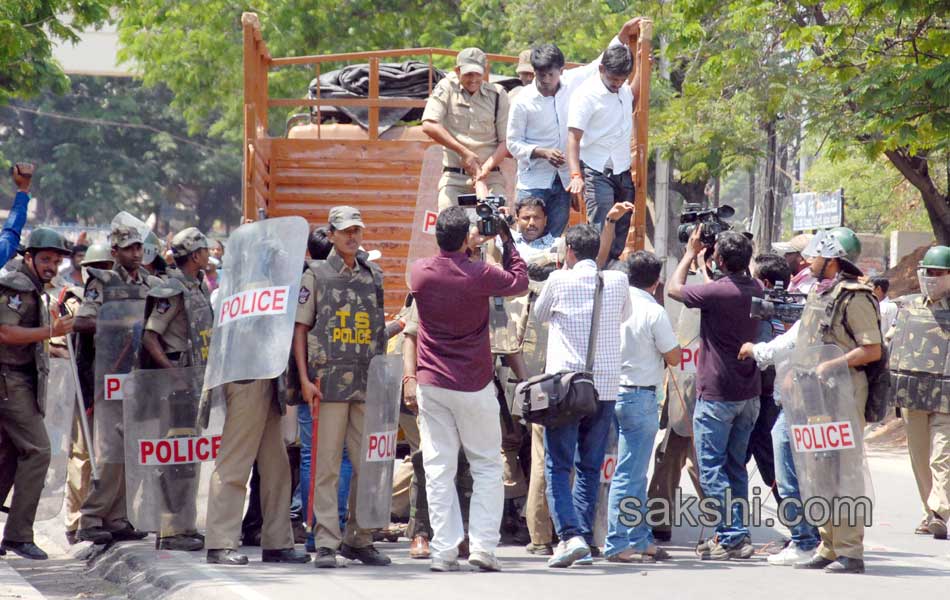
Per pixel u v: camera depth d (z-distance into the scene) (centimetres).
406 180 2098
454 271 1402
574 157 1812
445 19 5550
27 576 1555
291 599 1192
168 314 1555
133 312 1614
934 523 1850
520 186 1888
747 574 1446
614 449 1634
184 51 5562
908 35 3133
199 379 1545
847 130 3266
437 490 1425
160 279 1664
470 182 1925
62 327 1591
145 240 1628
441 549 1417
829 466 1465
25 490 1655
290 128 2444
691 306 1559
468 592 1256
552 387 1416
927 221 6316
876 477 2555
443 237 1409
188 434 1541
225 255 1448
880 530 1922
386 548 1686
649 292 1566
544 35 4712
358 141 2098
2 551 1697
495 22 5156
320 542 1432
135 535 1692
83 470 1797
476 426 1425
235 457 1441
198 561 1460
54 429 1686
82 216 11844
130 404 1533
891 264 5481
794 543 1547
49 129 11988
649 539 1570
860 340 1462
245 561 1441
